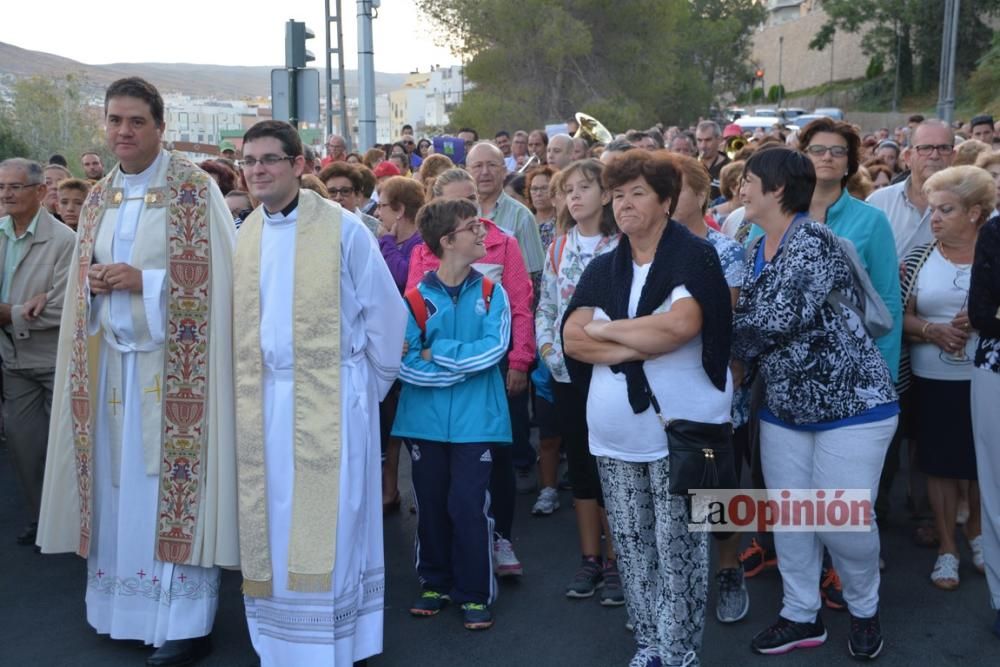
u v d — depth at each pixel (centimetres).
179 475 396
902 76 5775
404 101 13438
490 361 427
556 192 493
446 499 440
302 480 373
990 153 502
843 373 371
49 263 532
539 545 522
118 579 405
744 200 382
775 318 365
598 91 4028
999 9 5391
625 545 368
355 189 614
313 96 904
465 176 506
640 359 345
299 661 372
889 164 895
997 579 409
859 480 375
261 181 373
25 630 436
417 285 448
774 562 482
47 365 527
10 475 656
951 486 462
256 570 377
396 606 455
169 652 398
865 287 385
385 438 571
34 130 2719
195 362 396
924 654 400
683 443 340
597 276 363
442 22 3991
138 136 398
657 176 338
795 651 404
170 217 400
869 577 389
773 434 389
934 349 459
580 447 448
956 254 466
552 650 410
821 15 7125
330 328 375
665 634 356
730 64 6391
